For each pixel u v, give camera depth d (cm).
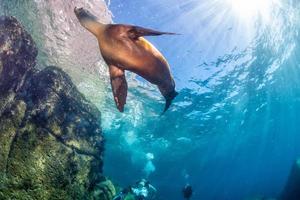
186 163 5106
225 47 2005
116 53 229
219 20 1775
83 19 243
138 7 1449
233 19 1805
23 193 626
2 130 658
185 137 3512
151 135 3203
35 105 726
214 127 3456
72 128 785
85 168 777
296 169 2509
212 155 5119
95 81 1720
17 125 680
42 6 1153
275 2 1734
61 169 701
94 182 827
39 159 674
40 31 1253
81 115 842
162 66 234
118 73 240
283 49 2206
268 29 1952
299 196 2469
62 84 816
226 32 1891
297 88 3056
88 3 1220
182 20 1662
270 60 2297
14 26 679
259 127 4172
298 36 2111
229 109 3003
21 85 720
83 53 1423
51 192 662
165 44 1816
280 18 1886
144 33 230
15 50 672
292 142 6019
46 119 727
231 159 6147
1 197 600
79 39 1335
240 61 2191
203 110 2834
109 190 913
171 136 3356
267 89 2823
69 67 1515
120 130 2942
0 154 636
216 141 4162
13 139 664
